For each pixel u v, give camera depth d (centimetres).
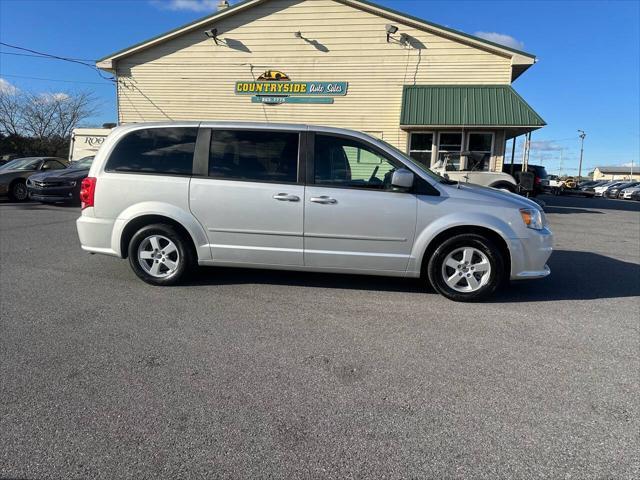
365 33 1542
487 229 483
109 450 243
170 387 307
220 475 226
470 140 1509
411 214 480
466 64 1502
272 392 303
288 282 556
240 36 1609
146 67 1669
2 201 1523
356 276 588
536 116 1402
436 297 510
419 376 328
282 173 500
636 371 340
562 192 4347
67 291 511
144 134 528
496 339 396
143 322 422
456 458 241
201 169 510
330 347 374
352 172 498
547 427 269
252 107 1636
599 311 474
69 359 346
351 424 270
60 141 3944
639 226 1221
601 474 230
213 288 528
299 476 227
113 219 522
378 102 1561
